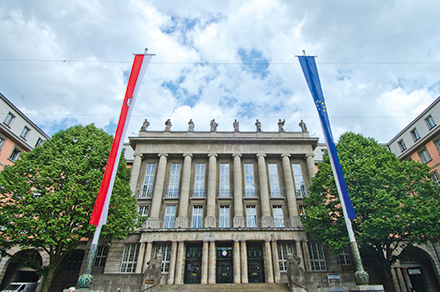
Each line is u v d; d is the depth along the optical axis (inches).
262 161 1272.1
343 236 852.0
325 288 795.4
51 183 800.9
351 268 1074.1
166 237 1031.0
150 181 1272.1
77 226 845.8
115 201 869.8
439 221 741.3
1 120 1180.5
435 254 1114.1
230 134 1366.9
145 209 1197.1
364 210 816.3
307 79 730.2
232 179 1268.5
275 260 999.6
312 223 944.9
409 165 883.4
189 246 1066.1
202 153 1293.1
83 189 818.8
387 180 828.0
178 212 1152.8
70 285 1094.4
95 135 981.8
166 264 1018.1
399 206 767.7
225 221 1160.8
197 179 1270.9
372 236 770.8
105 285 789.2
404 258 1187.9
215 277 976.9
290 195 1188.5
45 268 836.6
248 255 1048.8
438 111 1238.9
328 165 991.0
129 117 677.9
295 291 772.6
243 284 884.6
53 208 772.0
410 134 1400.1
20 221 713.6
